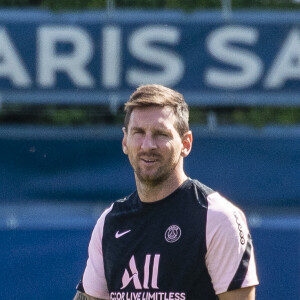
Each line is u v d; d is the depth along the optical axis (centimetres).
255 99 2331
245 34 2330
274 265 2212
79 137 2364
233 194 2348
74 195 2359
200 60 2336
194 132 2358
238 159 2352
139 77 2347
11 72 2352
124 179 2361
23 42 2350
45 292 2230
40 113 2667
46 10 2358
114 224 1053
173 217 1012
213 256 992
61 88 2355
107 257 1056
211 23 2334
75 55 2352
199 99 2339
